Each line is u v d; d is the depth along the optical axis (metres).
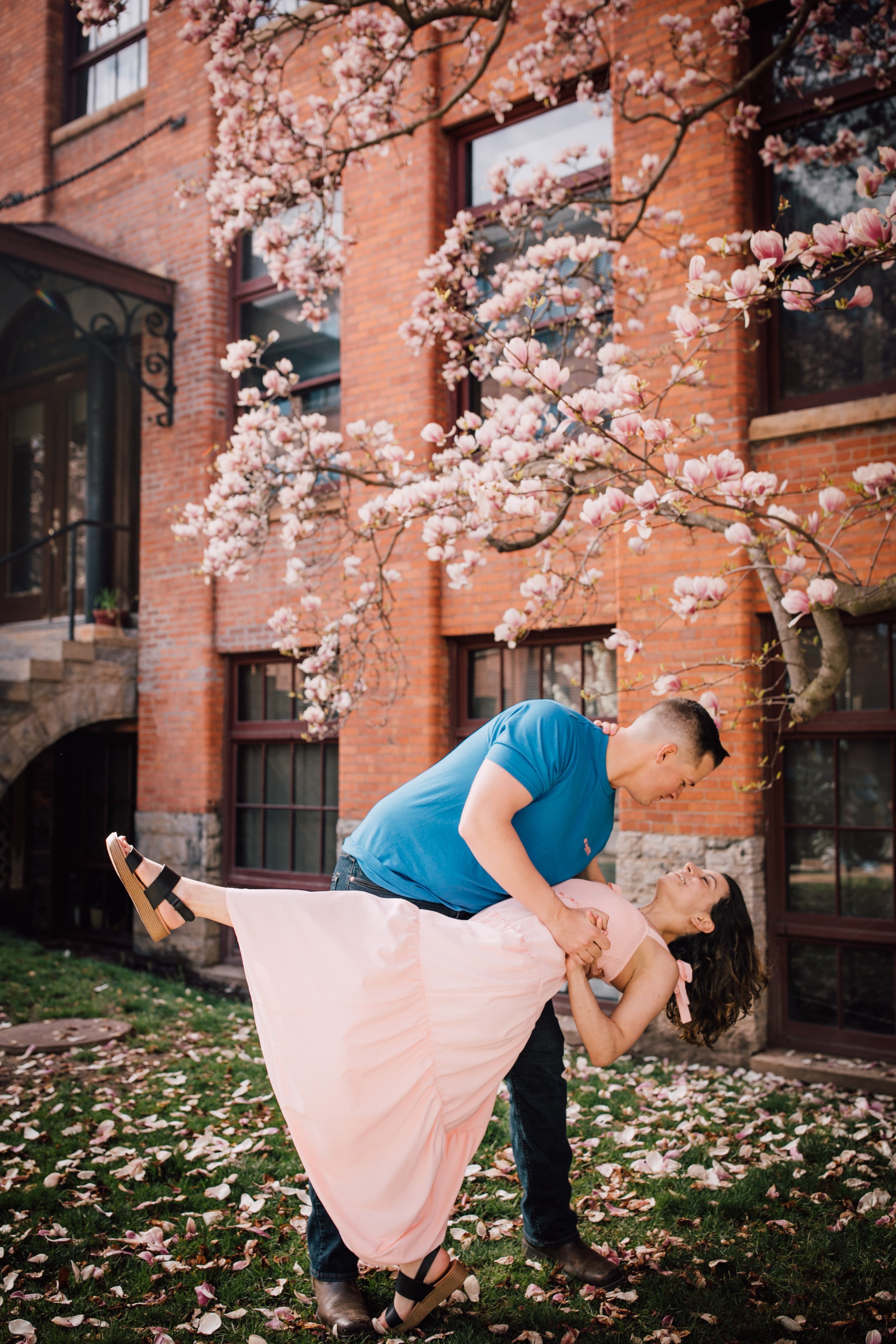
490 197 6.40
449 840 2.36
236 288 8.02
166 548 8.13
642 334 5.39
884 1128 3.92
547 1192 2.70
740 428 5.09
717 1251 2.84
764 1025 5.04
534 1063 2.66
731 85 5.16
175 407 8.13
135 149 8.66
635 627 5.39
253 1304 2.57
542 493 4.42
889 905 4.89
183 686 7.93
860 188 2.64
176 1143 3.69
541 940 2.25
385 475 5.07
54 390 10.27
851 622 5.04
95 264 7.68
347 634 6.52
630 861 5.37
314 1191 2.47
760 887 5.04
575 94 6.02
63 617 10.05
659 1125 3.99
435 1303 2.34
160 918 2.16
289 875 7.44
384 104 5.43
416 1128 2.15
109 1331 2.40
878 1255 2.80
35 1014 5.60
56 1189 3.18
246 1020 5.75
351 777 6.64
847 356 5.07
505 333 4.99
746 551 3.81
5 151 10.05
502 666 6.22
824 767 5.10
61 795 9.84
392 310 6.55
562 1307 2.54
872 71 4.89
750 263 5.09
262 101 5.46
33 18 9.78
